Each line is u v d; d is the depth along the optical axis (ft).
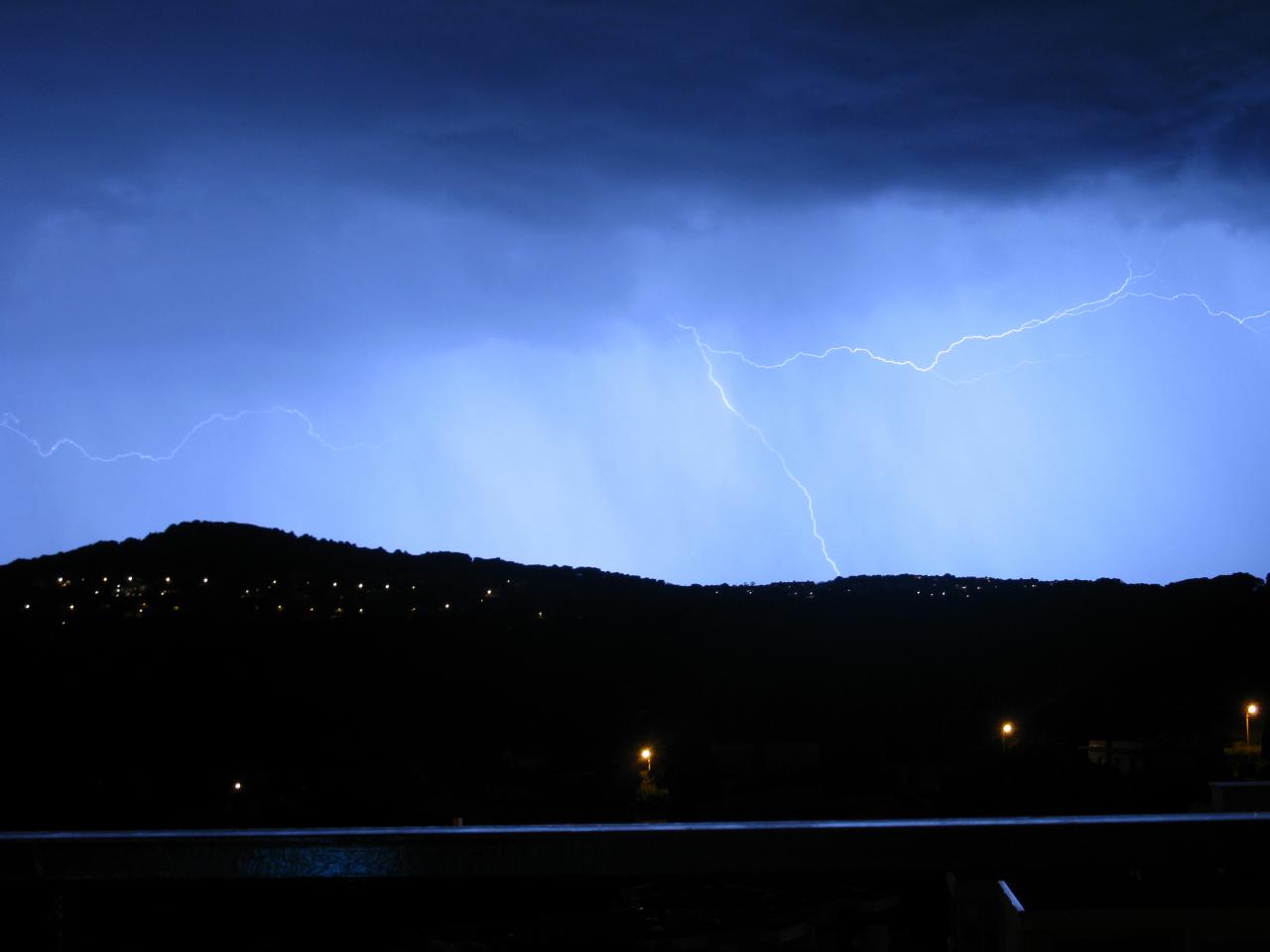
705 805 68.49
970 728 73.87
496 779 71.67
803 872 5.06
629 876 5.10
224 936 17.13
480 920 19.30
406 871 5.21
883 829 5.04
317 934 18.81
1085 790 57.67
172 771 66.69
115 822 60.39
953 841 5.05
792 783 71.67
